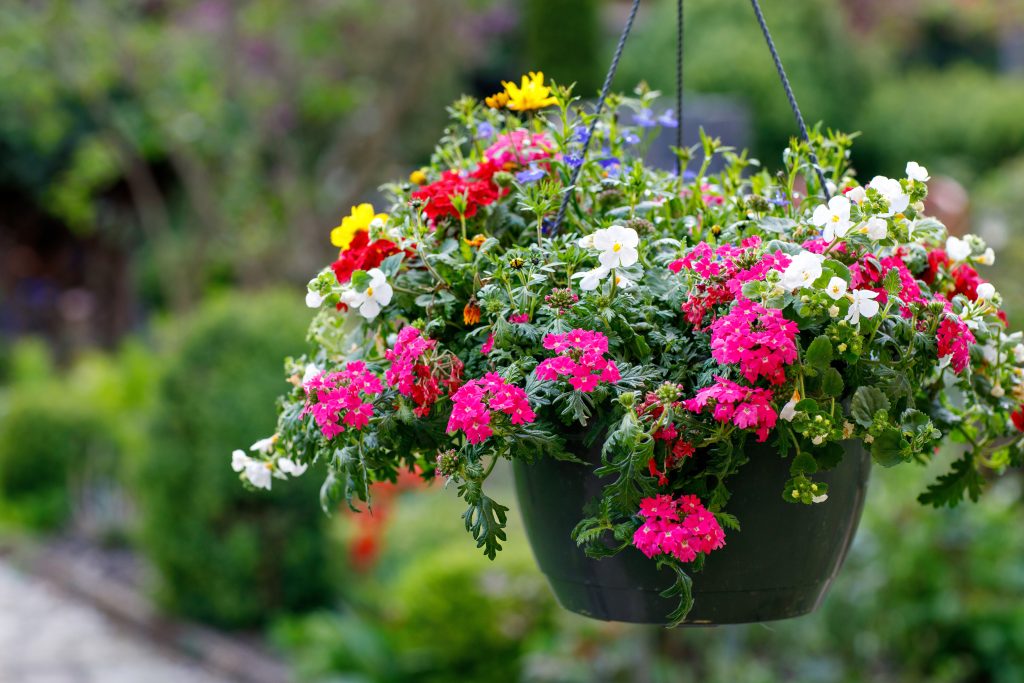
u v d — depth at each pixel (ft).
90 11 21.21
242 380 16.07
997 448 5.35
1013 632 11.69
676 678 11.39
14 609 19.07
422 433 4.68
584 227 5.06
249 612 16.33
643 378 4.35
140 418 18.60
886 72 40.75
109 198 35.17
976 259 5.17
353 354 5.16
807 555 4.81
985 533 11.99
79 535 22.45
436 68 23.25
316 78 23.27
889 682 11.86
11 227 36.70
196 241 25.58
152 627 17.22
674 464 4.36
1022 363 5.30
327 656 13.93
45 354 35.04
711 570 4.72
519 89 5.41
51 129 23.39
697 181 5.29
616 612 4.92
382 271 4.83
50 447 23.11
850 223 4.39
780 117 33.06
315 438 4.83
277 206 23.20
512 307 4.56
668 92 33.04
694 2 34.09
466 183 5.07
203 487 15.90
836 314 4.17
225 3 21.94
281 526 16.15
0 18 20.77
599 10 24.86
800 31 34.76
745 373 4.15
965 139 37.47
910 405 4.47
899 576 11.79
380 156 23.40
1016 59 46.11
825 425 4.17
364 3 22.18
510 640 12.64
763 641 12.23
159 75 21.70
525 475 4.98
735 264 4.39
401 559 16.69
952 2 42.32
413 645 12.86
